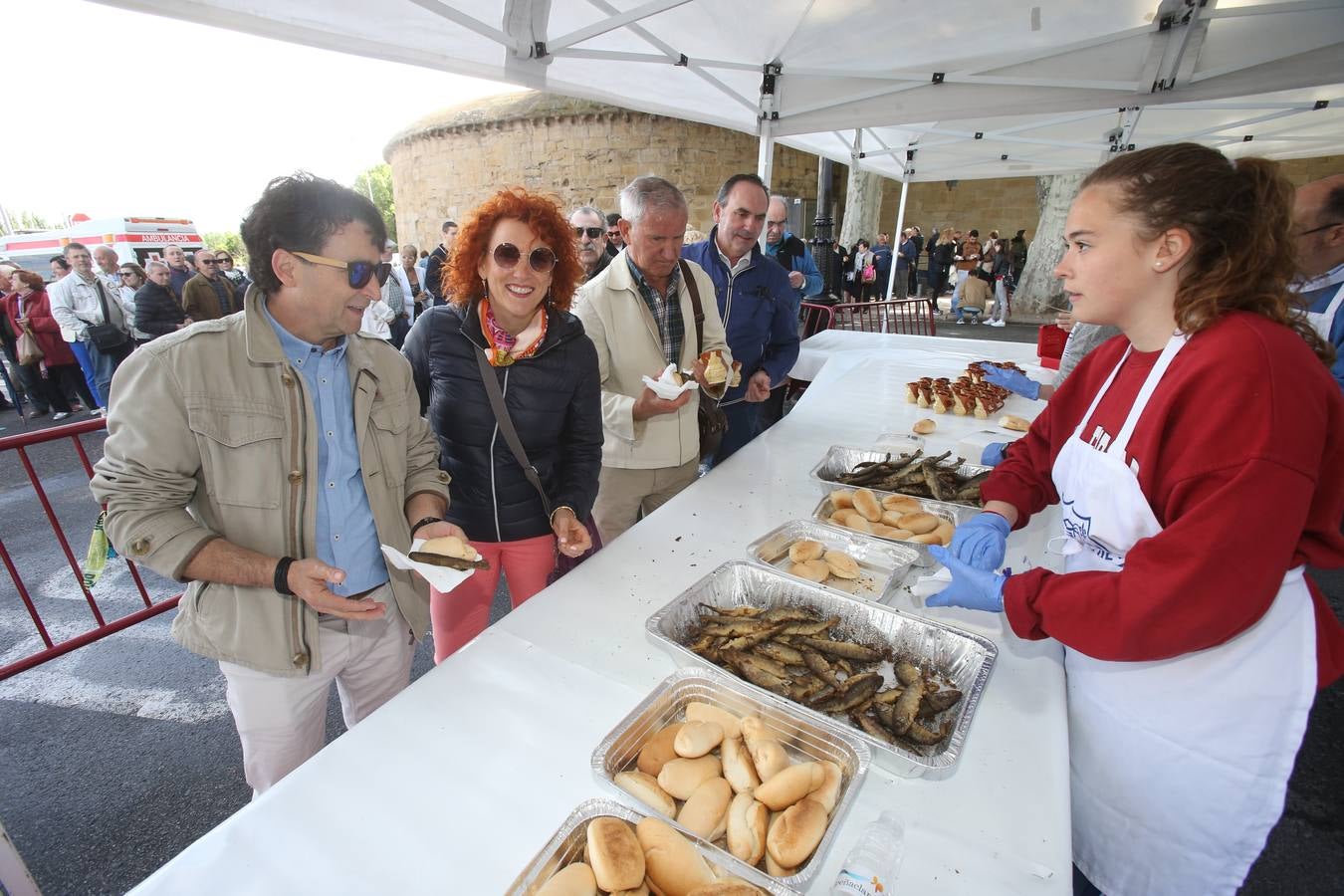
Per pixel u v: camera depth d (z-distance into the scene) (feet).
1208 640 2.83
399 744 3.39
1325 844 6.55
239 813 2.95
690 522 6.20
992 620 4.58
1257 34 11.11
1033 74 12.53
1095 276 3.20
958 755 3.09
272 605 4.25
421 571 3.84
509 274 5.29
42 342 24.44
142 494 3.84
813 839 2.59
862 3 10.78
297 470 4.23
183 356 3.92
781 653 4.03
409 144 73.72
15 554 13.52
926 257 52.03
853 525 5.68
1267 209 2.80
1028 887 2.62
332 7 7.96
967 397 10.11
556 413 6.11
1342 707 8.36
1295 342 2.78
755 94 14.99
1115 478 3.41
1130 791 3.85
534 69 10.60
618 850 2.43
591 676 3.95
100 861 6.40
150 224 44.32
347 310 4.13
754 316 10.38
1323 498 3.04
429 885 2.66
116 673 9.40
